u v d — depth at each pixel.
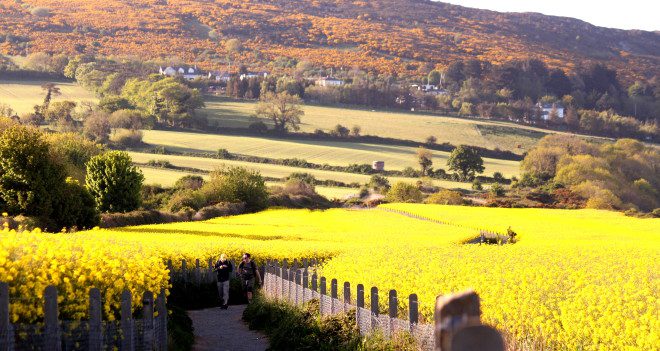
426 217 76.12
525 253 28.27
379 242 46.53
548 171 140.12
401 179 133.75
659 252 30.02
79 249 13.94
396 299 14.12
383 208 91.19
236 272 30.91
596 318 12.73
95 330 11.40
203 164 127.50
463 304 3.44
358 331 15.73
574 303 13.31
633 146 145.75
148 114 169.62
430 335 12.71
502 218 73.06
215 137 160.12
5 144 50.34
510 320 13.20
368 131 182.50
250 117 187.25
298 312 18.62
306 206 97.62
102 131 151.00
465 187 131.38
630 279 16.66
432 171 143.50
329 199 109.06
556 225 64.50
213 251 32.22
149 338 12.92
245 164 133.50
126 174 69.31
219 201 82.31
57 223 51.94
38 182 50.31
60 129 156.00
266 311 21.92
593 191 118.50
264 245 37.31
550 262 23.02
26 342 10.52
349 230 59.28
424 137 181.12
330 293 19.16
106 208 68.62
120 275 13.58
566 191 120.62
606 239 51.25
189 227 55.09
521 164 144.88
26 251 12.23
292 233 53.25
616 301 13.64
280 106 176.25
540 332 12.34
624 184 131.12
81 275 12.12
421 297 16.27
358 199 111.62
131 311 12.25
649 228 60.97
